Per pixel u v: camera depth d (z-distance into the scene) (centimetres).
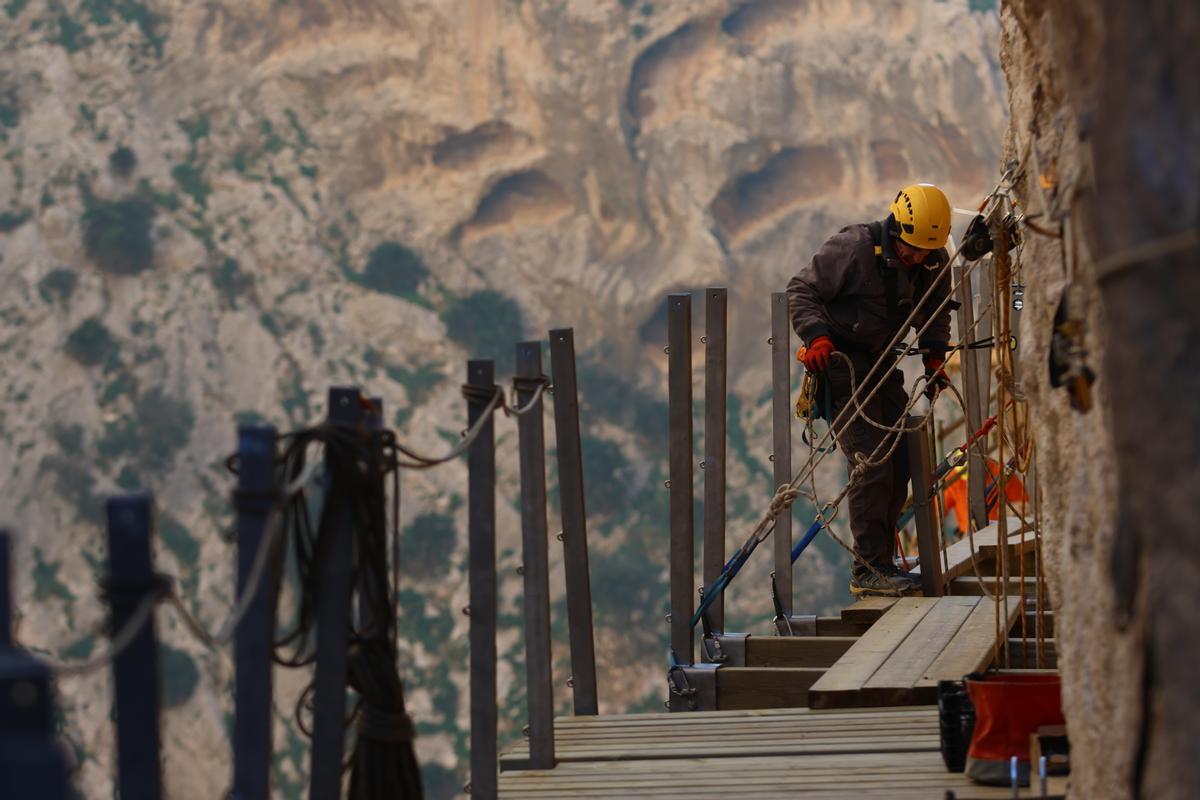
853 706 1302
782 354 1888
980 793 958
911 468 1753
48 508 15638
